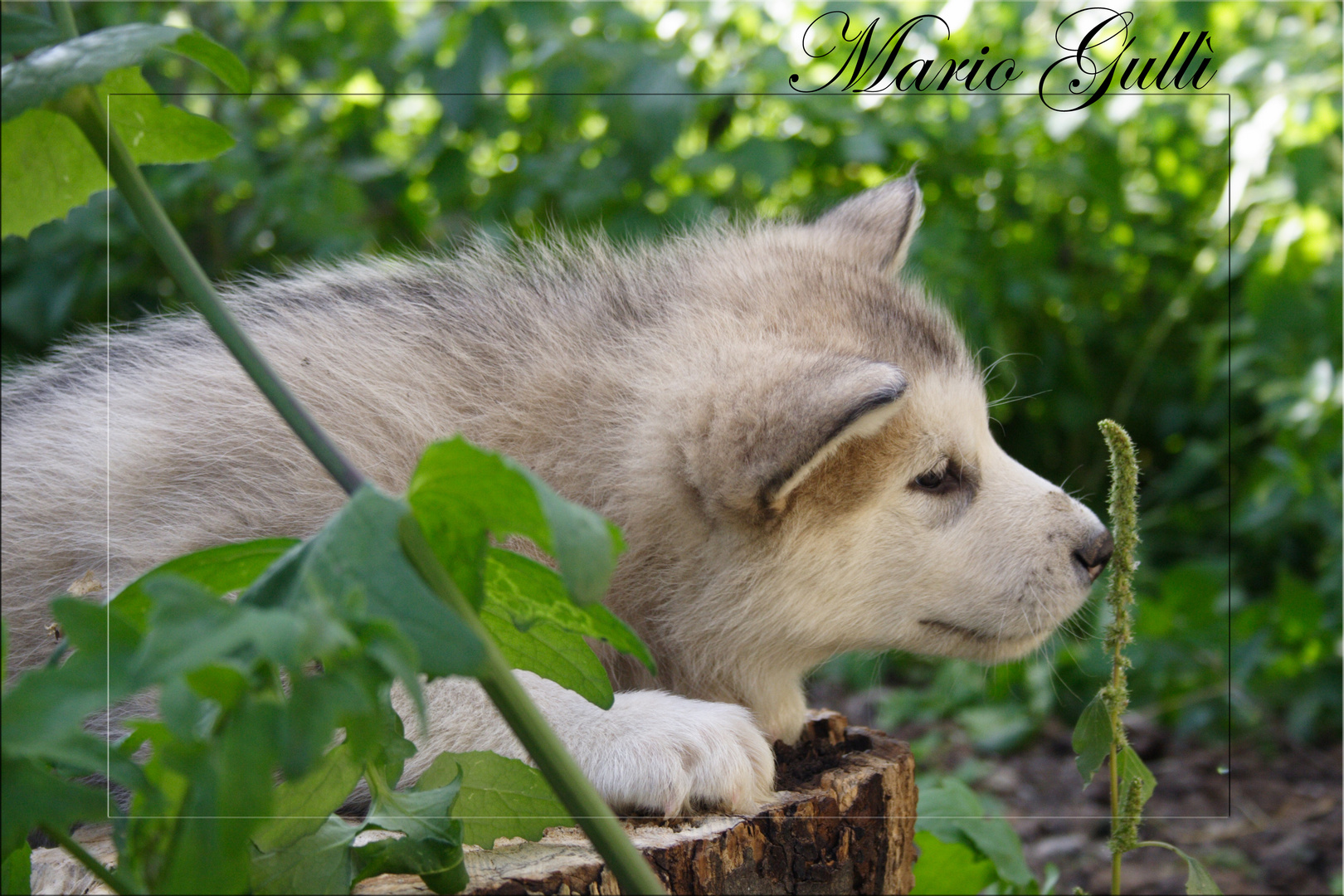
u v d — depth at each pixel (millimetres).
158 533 2090
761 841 1823
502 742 1893
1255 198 5188
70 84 1040
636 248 2807
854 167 4734
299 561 957
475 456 967
